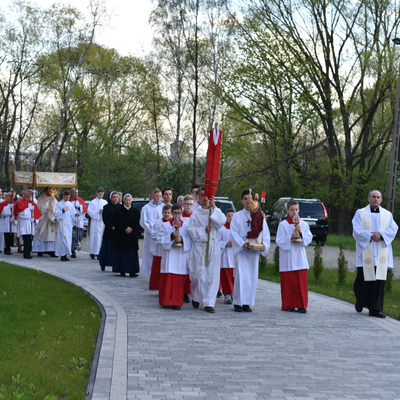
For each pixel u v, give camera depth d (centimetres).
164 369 543
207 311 873
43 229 1662
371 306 866
